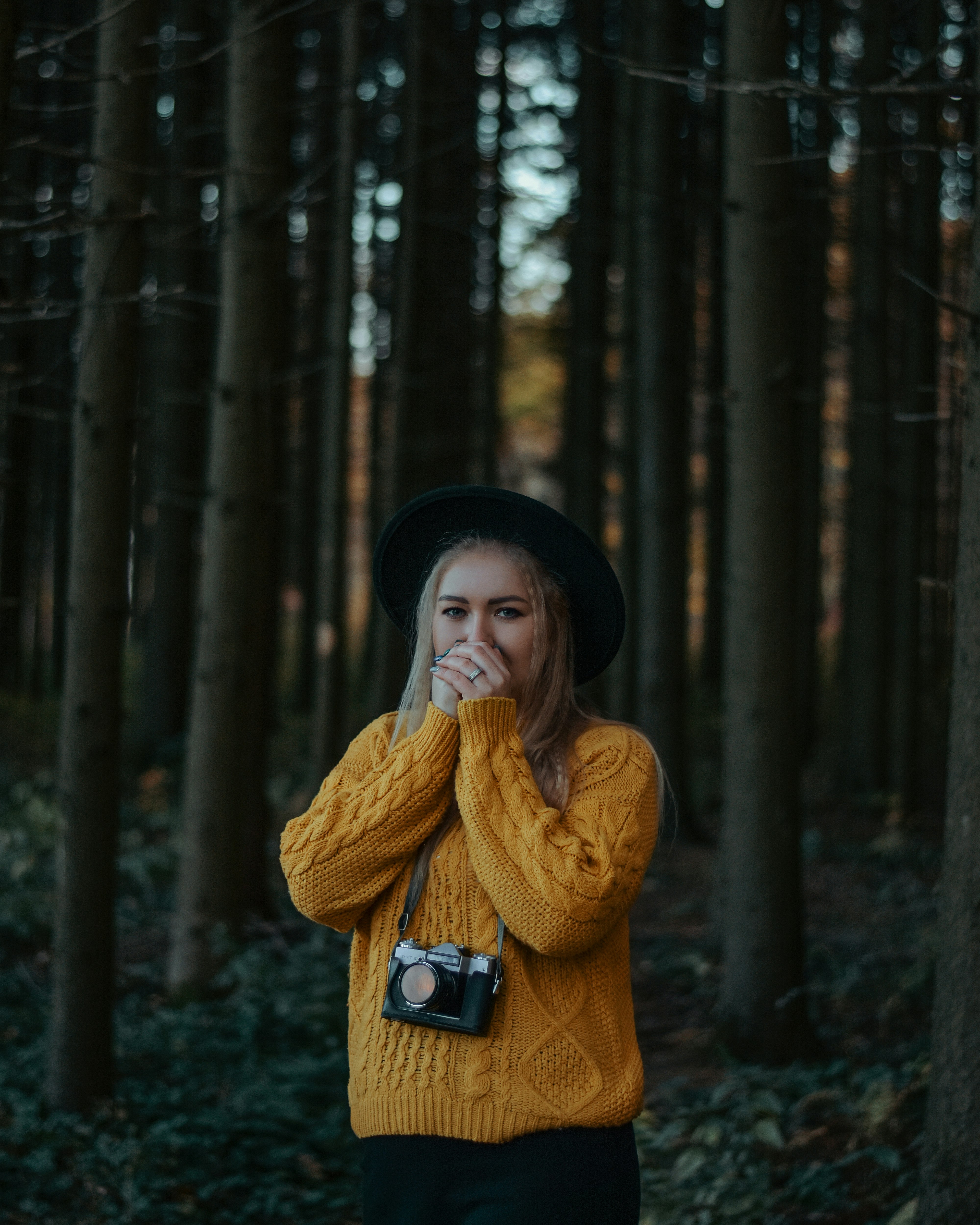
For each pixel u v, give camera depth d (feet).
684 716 31.58
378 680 36.42
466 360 49.65
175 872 27.71
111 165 10.98
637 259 34.50
